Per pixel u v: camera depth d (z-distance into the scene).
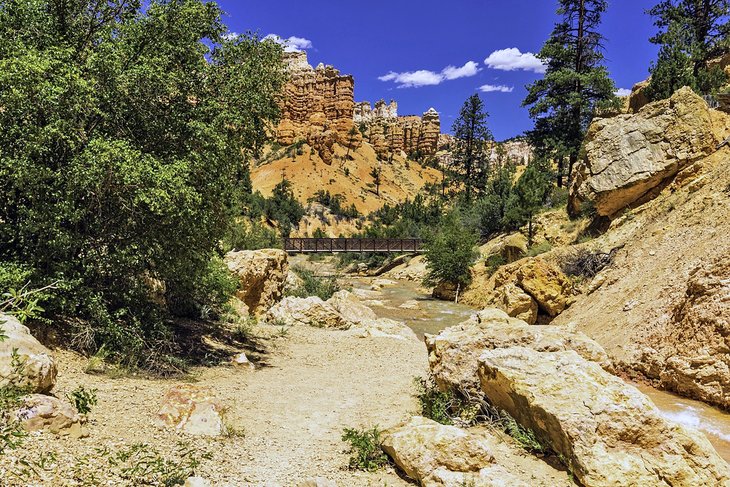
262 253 18.20
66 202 7.96
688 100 21.55
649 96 27.09
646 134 22.28
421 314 25.92
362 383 10.27
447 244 31.98
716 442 8.13
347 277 46.44
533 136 38.12
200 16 10.43
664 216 18.80
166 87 9.36
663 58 27.44
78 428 5.14
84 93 8.27
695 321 10.98
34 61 7.70
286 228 71.44
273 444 6.32
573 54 35.00
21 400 4.89
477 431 6.77
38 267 8.35
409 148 165.00
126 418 6.02
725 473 5.32
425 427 5.73
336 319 17.86
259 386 9.35
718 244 13.45
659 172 21.44
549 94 35.81
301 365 11.78
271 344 13.71
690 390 10.40
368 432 6.31
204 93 10.63
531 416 6.19
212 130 9.74
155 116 9.76
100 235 9.18
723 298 10.59
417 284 38.75
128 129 9.56
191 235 10.13
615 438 5.49
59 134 7.79
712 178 18.12
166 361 9.46
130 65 9.42
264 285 18.11
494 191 54.22
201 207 10.02
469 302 28.84
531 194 28.44
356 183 115.69
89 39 10.08
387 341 15.20
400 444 5.66
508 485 4.93
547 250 25.95
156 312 10.30
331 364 12.12
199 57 10.26
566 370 6.35
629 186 22.17
